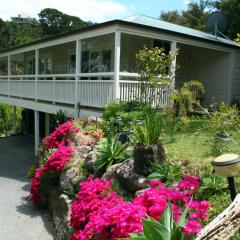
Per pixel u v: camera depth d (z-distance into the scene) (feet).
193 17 130.11
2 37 168.96
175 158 19.08
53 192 24.64
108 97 33.78
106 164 20.77
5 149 59.82
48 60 63.26
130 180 17.06
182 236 9.46
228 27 75.82
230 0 80.33
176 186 14.58
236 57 46.96
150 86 32.91
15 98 60.29
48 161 25.50
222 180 14.80
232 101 46.65
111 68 45.16
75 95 38.99
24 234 21.83
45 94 47.03
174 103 32.53
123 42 42.06
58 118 39.37
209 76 48.32
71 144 27.37
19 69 96.84
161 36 36.27
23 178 38.24
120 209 11.20
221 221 7.84
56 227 21.40
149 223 9.09
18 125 83.71
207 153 20.21
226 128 18.22
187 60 50.14
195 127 28.58
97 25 34.12
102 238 11.53
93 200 14.64
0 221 24.13
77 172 22.54
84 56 50.88
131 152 20.97
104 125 28.76
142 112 28.02
